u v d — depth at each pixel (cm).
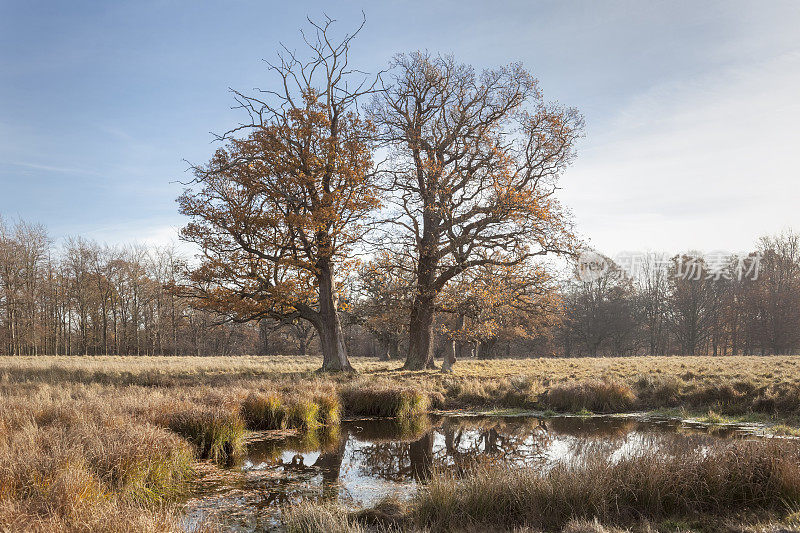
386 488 826
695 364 2691
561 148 2658
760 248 5719
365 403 1648
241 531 623
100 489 623
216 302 2298
